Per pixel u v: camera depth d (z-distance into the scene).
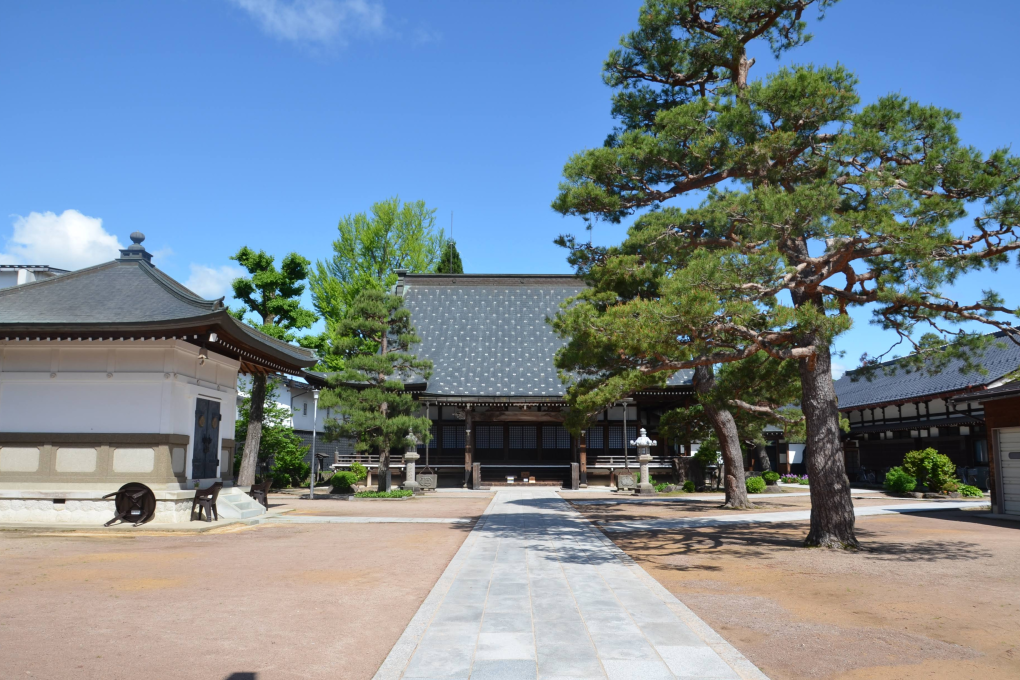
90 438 16.38
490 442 35.59
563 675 5.47
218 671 5.71
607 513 20.31
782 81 11.60
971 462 31.94
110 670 5.71
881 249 11.12
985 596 8.70
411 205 44.00
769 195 11.16
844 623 7.38
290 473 33.81
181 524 15.72
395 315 28.31
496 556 11.70
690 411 28.56
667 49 14.20
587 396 14.03
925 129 11.55
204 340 16.25
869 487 34.28
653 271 13.29
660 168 13.48
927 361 14.41
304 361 21.00
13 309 16.75
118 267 19.58
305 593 8.80
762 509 21.66
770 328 11.52
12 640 6.59
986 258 11.16
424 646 6.30
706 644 6.38
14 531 15.20
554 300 41.25
